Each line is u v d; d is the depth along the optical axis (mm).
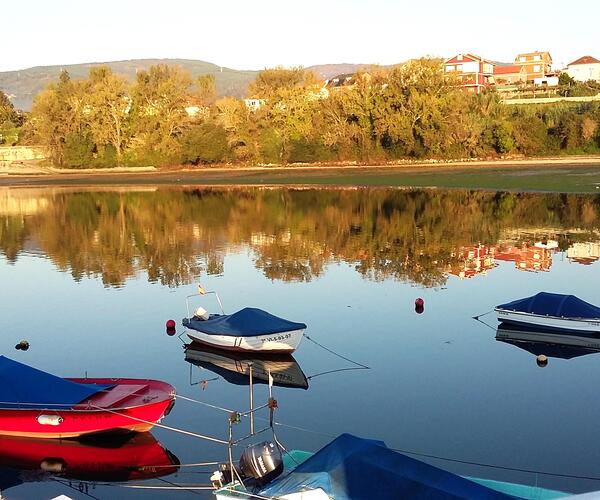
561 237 52562
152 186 100750
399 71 116688
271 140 121375
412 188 86500
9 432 20797
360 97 117688
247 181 101812
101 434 20453
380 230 58219
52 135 124188
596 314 29250
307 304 35594
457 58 167250
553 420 21125
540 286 38188
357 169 111938
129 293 38906
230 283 40781
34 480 18344
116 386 22078
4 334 31484
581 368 25750
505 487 15328
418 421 21203
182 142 122062
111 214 73188
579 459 18547
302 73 131250
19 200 88125
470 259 45625
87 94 123750
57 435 20500
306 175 105812
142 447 20109
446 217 63938
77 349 29172
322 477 14047
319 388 24234
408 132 114875
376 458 14312
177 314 34281
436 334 30156
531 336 29734
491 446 19391
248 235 57656
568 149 117000
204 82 130875
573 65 185250
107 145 125188
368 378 25109
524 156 117938
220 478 16375
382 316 33094
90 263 47750
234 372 26250
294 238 55562
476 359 26891
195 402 23281
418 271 42625
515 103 134500
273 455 15508
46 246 55000
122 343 29875
